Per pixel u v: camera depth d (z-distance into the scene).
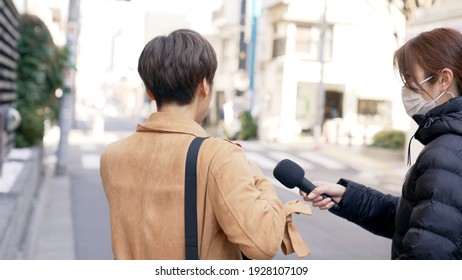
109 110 75.50
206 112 1.85
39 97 12.40
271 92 26.66
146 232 1.71
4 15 8.21
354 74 26.41
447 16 13.13
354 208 2.12
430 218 1.57
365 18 26.25
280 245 1.73
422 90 1.81
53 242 6.54
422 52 1.79
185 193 1.67
